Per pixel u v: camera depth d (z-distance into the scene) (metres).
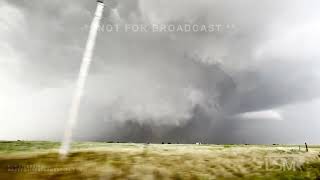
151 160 33.03
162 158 34.72
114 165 29.20
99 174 25.83
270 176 31.48
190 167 31.62
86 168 27.25
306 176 33.12
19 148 37.16
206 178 28.22
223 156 39.22
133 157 34.06
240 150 45.94
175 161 33.56
